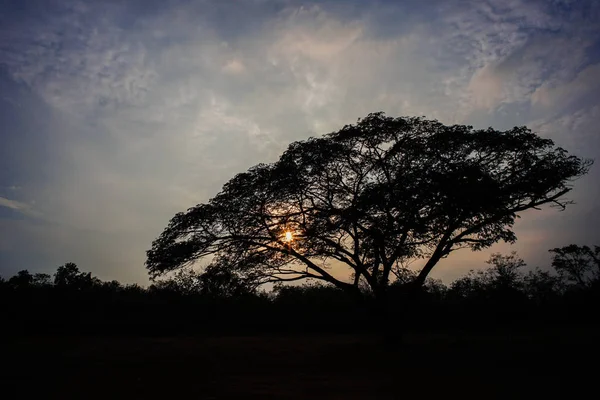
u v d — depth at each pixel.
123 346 24.78
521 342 23.75
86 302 37.72
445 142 19.08
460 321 40.22
